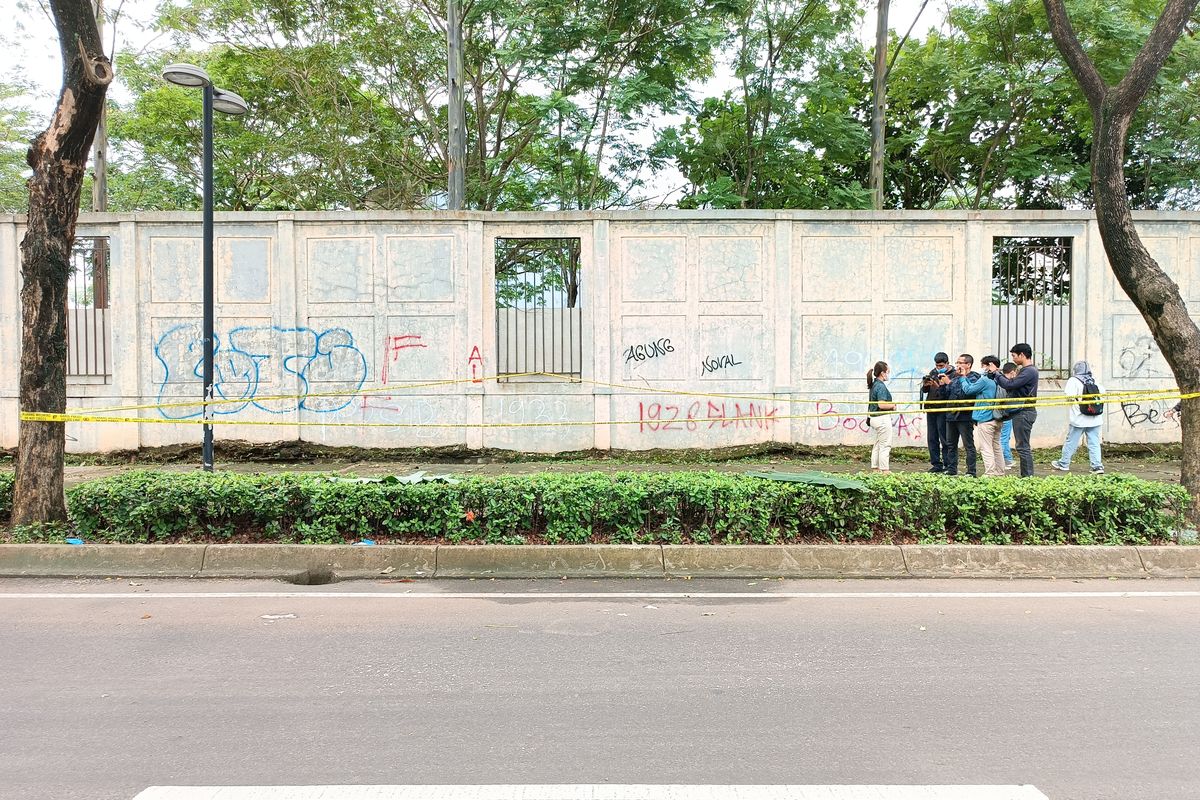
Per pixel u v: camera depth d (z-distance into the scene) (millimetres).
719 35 16156
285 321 13180
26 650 5176
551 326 13445
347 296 13234
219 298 13172
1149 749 3846
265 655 5098
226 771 3617
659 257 13297
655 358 13336
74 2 7293
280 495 7477
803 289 13375
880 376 11602
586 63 16734
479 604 6254
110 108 21422
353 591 6609
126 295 13047
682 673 4816
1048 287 13711
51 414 7586
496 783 3512
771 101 18375
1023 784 3508
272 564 7137
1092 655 5121
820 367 13383
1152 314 8258
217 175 22172
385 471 12047
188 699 4418
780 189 19828
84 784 3502
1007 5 17406
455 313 13250
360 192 21078
